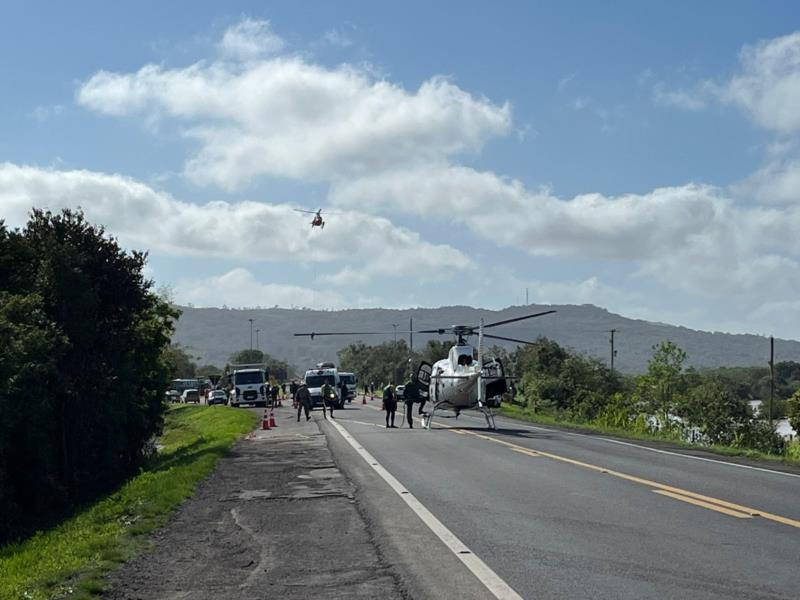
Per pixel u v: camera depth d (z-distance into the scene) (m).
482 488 16.33
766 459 22.67
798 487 16.16
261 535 12.03
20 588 9.56
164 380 42.91
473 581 8.92
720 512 13.13
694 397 41.19
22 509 27.70
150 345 40.84
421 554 10.34
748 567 9.34
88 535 13.70
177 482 18.64
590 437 31.52
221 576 9.62
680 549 10.35
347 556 10.39
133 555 10.98
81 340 33.09
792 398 48.09
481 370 36.38
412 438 30.59
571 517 12.83
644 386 57.38
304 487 17.22
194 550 11.22
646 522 12.30
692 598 8.09
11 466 27.66
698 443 31.92
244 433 37.69
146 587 9.20
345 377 84.00
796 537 11.06
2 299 28.67
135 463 39.34
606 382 82.50
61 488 29.03
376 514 13.46
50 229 35.34
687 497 14.80
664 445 27.45
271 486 17.66
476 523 12.45
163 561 10.55
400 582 8.97
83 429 34.12
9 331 26.75
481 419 46.91
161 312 42.16
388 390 38.50
